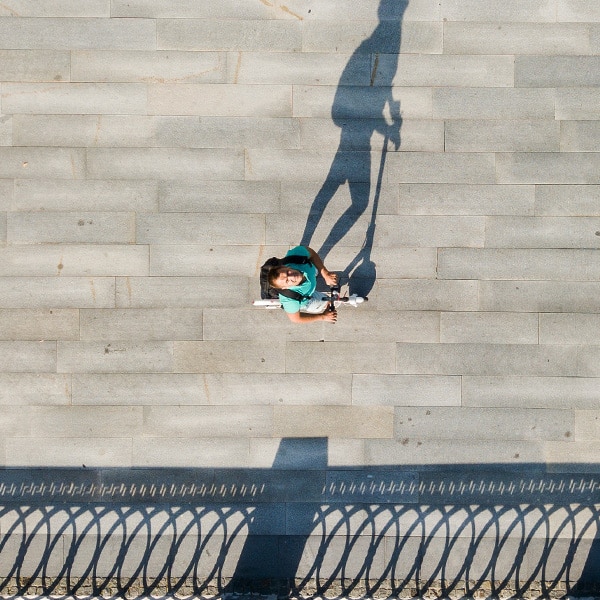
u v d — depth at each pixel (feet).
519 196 17.49
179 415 17.38
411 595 17.08
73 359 17.39
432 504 17.30
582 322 17.43
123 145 17.40
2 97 17.33
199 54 17.44
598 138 17.46
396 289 17.54
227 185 17.48
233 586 17.12
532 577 17.13
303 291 14.10
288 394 17.46
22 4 17.28
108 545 17.21
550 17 17.48
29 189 17.37
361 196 17.56
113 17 17.35
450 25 17.48
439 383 17.46
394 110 17.53
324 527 17.28
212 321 17.46
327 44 17.49
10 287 17.35
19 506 17.24
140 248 17.44
